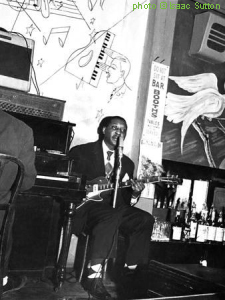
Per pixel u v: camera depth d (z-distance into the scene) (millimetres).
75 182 2859
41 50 3812
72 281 3311
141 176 4219
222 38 4828
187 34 4828
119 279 3492
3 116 1981
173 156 4730
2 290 1941
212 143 5031
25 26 3729
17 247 3074
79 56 4027
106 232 3090
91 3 4090
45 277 3232
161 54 4453
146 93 4375
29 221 3127
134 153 4316
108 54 4207
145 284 3352
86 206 3463
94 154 3873
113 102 4242
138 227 3404
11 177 2000
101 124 4145
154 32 4430
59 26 3908
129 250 3375
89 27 4086
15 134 1990
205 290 3145
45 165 2930
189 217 4730
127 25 4324
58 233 3340
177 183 3990
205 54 4777
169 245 4387
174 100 4734
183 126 4801
